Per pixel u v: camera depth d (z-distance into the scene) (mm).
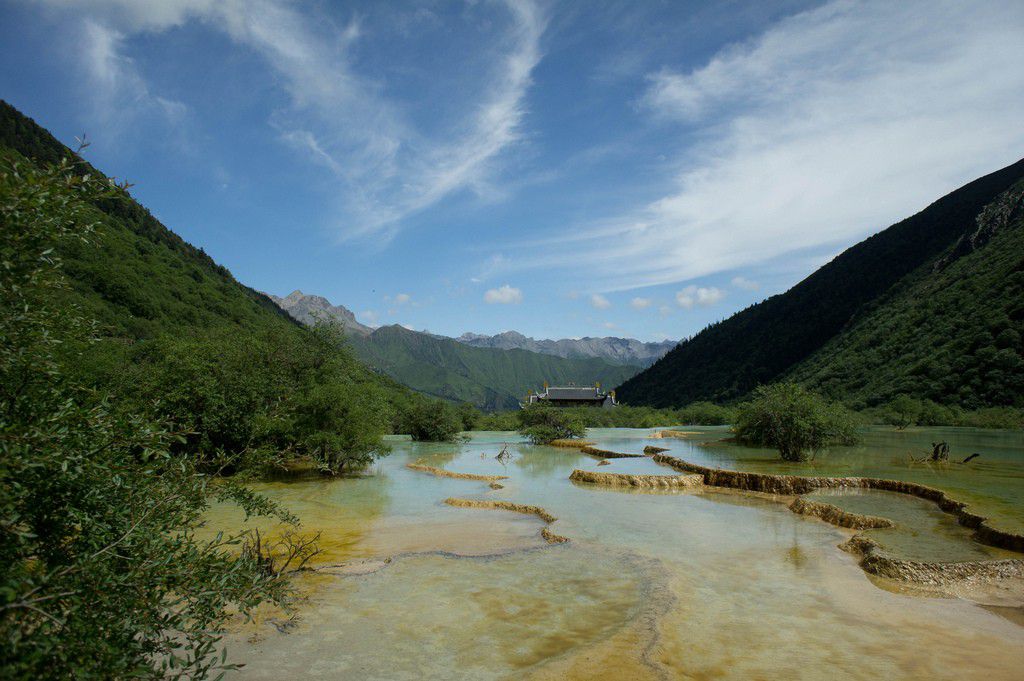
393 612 8539
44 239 3865
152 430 4559
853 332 111500
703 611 8578
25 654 3014
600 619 8258
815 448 29453
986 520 12492
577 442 40656
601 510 16469
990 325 68000
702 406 84875
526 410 47281
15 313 3920
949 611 8602
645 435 50625
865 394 77312
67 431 3912
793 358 132750
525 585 9734
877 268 139500
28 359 4012
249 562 4680
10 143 98375
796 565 10930
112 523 4316
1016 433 43594
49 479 3898
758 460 25859
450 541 12906
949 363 68000
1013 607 8758
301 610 8586
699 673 6625
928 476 19750
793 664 6867
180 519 4789
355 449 24188
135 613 3793
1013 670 6750
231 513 15516
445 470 25391
